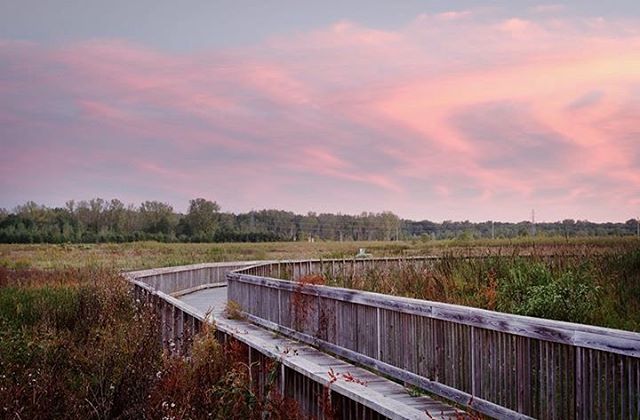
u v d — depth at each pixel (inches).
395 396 317.7
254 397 237.9
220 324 324.8
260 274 757.9
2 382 298.2
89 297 531.2
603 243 709.9
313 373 221.1
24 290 660.7
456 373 299.4
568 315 386.3
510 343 269.0
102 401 273.3
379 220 3727.9
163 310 448.1
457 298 458.0
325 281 569.3
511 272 460.4
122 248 2199.8
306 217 3823.8
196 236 3243.1
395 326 347.3
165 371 290.0
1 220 3134.8
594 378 232.5
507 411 267.3
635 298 408.8
